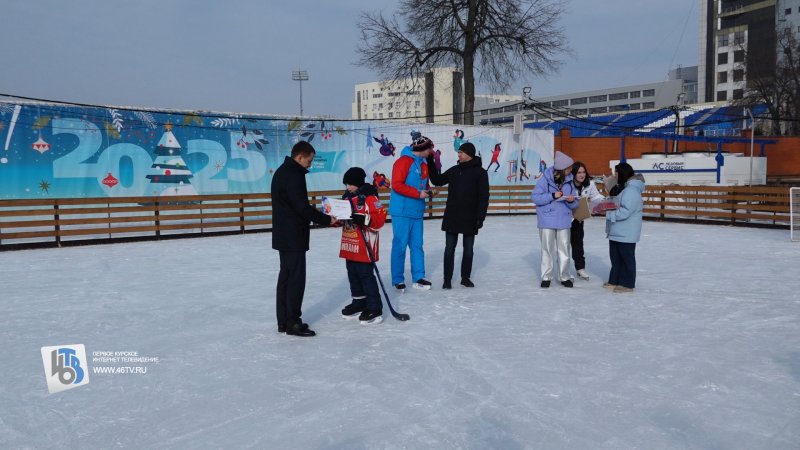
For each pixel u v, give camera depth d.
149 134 14.85
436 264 9.13
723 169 21.75
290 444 3.01
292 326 5.06
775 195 14.48
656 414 3.31
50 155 13.59
